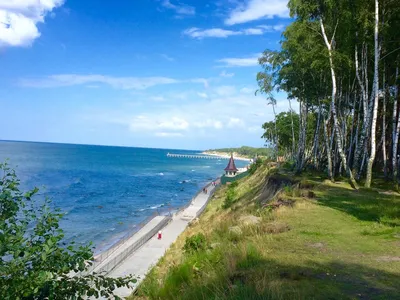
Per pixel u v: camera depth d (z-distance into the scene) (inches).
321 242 375.9
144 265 943.7
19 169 3924.7
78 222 1674.5
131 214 1939.0
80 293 183.3
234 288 237.8
